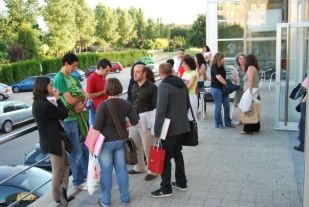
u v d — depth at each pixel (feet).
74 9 232.12
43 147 16.35
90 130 16.39
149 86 19.62
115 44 285.02
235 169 21.22
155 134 17.12
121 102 16.46
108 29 275.39
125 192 17.16
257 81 28.27
